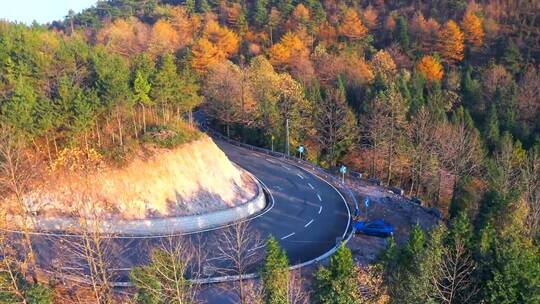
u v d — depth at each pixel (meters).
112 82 40.59
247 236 33.84
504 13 98.06
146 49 80.94
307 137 64.19
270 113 62.66
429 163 52.84
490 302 22.45
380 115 57.00
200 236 36.03
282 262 24.67
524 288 21.61
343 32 94.94
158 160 39.53
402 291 25.00
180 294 22.53
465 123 63.12
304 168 55.38
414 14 101.31
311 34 95.94
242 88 64.38
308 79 75.00
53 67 44.12
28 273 27.22
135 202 37.06
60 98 38.78
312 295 25.16
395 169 57.28
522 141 65.31
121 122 42.00
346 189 48.16
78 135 38.31
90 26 117.69
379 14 106.69
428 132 55.88
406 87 69.88
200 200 40.09
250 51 90.06
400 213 43.16
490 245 25.05
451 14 101.81
